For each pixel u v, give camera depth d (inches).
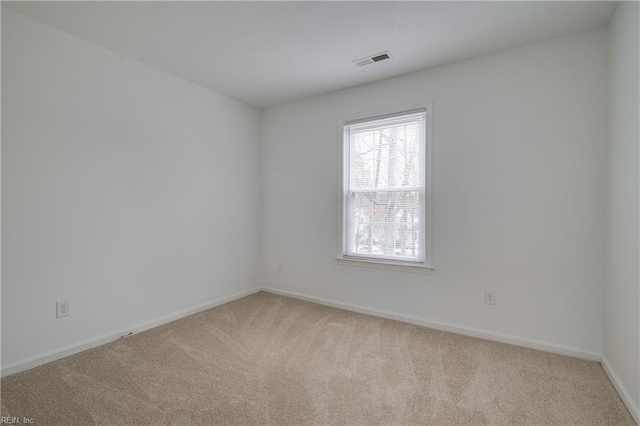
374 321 113.7
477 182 99.4
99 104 92.5
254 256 151.1
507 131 94.6
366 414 62.6
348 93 126.0
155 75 107.3
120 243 98.3
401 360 84.5
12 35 75.6
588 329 84.6
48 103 81.9
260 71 110.3
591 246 83.9
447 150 104.3
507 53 94.4
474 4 73.2
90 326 91.3
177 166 115.1
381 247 119.6
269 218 151.3
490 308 97.8
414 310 111.5
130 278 101.1
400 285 114.3
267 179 151.9
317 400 66.9
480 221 99.1
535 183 90.8
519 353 88.2
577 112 85.2
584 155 84.4
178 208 115.6
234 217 139.7
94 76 91.3
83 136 89.0
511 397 67.9
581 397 67.8
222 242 133.9
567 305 87.0
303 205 139.6
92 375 76.2
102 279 94.0
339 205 128.5
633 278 63.1
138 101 102.4
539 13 76.4
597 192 83.0
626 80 68.4
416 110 110.2
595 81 83.0
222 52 96.7
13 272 76.7
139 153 103.0
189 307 120.2
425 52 96.2
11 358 76.5
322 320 114.6
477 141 99.2
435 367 80.7
